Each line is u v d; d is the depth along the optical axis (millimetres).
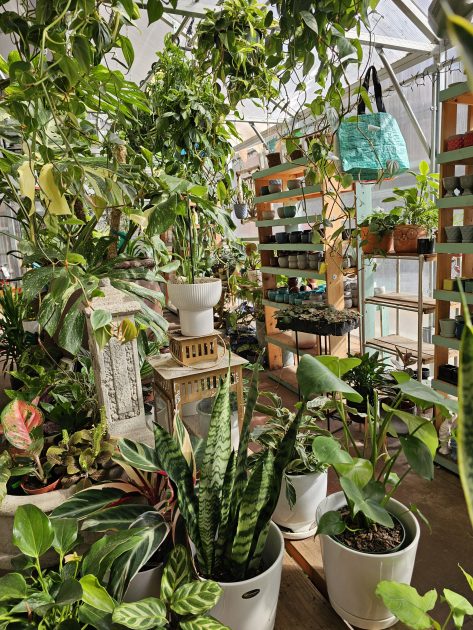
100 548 786
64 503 929
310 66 1352
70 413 1354
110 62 3736
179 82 2176
